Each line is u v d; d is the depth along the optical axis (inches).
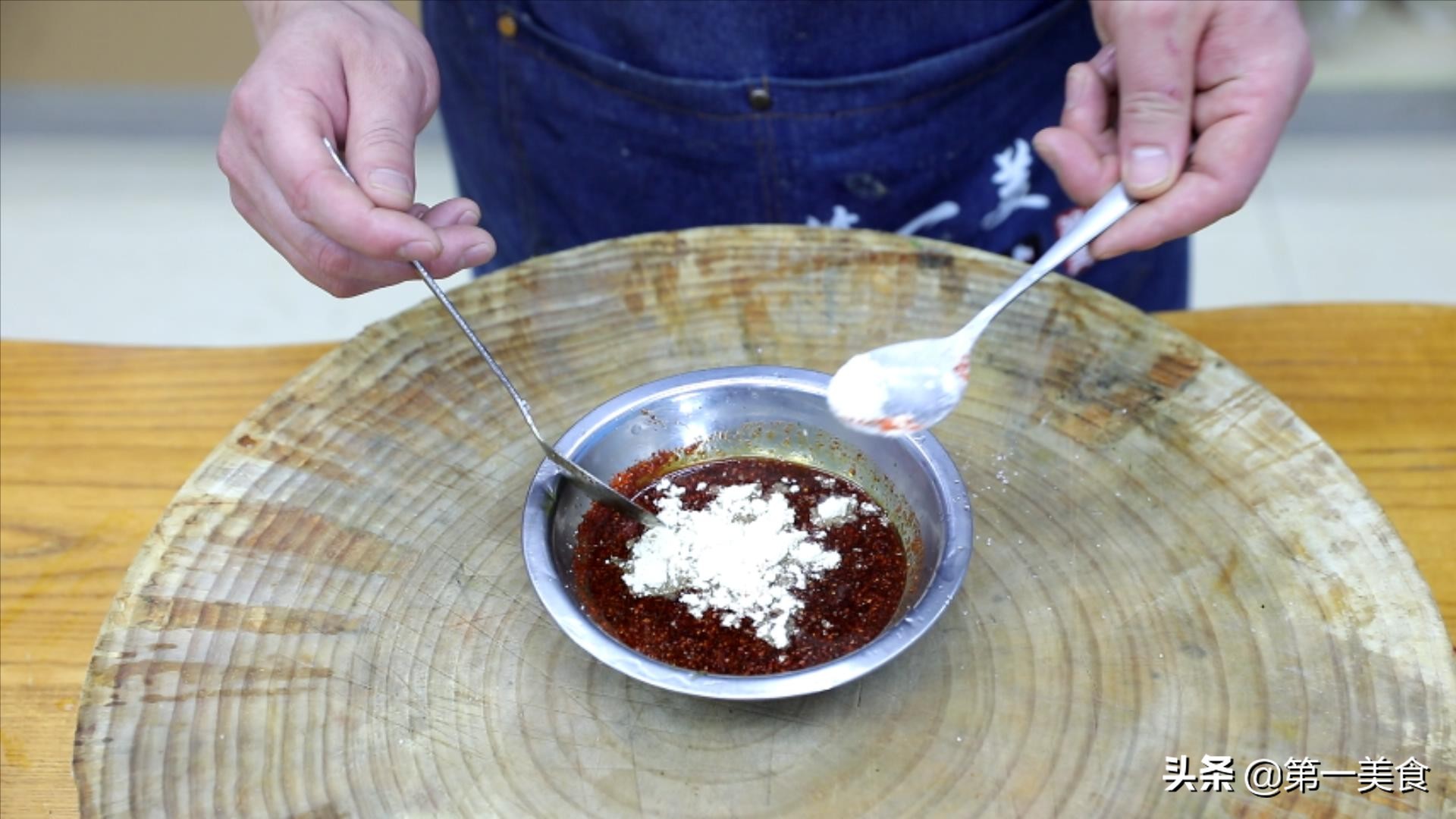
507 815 14.3
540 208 24.7
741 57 21.5
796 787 14.5
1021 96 22.6
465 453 18.2
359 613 16.1
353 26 18.3
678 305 20.2
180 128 46.4
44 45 48.1
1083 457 17.8
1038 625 15.9
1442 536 17.6
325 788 14.4
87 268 41.0
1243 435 17.7
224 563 16.5
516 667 15.7
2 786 15.6
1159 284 25.7
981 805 14.3
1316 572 16.1
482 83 23.4
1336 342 20.5
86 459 19.5
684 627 16.3
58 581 17.8
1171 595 16.1
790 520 17.5
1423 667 15.0
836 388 17.0
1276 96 17.4
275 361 21.2
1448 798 13.8
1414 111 44.3
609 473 17.9
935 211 23.5
